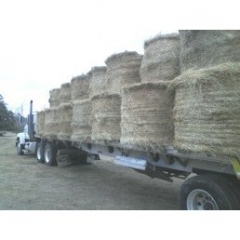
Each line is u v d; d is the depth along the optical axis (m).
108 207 6.06
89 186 8.09
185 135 4.18
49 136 11.00
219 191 3.99
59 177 9.37
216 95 3.77
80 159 11.94
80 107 8.06
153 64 5.48
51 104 11.70
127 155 6.32
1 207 5.92
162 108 4.98
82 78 8.96
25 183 8.33
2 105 55.78
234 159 3.70
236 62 3.77
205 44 4.21
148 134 5.07
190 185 4.39
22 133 16.30
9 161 13.16
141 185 8.29
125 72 6.67
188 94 4.14
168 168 5.28
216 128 3.78
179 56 5.23
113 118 6.42
